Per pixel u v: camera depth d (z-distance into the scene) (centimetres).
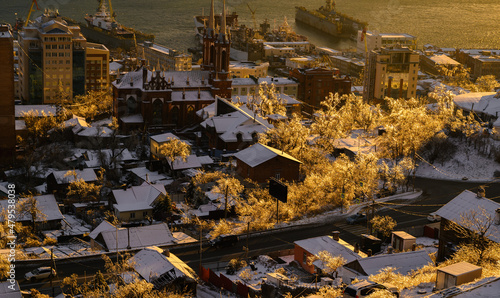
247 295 10688
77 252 13212
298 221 14938
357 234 14125
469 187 17600
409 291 9231
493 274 9244
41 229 16038
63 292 10956
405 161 17750
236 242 13462
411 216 15262
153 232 13788
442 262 11450
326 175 16925
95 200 18100
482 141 19488
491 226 11312
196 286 10912
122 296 10131
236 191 16838
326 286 9969
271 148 18850
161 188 17575
